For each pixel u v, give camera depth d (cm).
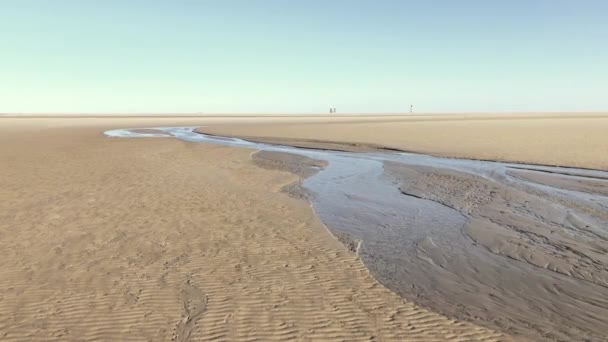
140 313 584
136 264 769
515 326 574
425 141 3431
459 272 777
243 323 560
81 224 1025
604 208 1211
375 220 1148
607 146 2678
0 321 555
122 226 1012
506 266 805
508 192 1445
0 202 1248
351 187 1617
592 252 869
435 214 1203
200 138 4328
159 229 992
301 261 803
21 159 2297
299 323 564
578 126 5300
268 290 667
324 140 3794
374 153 2798
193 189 1482
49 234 941
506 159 2245
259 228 1016
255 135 4631
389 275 761
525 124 6200
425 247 921
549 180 1641
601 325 578
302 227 1033
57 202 1255
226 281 699
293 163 2280
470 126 5753
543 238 964
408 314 601
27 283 678
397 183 1694
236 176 1792
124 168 1977
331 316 586
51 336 522
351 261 812
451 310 620
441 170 1962
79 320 562
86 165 2077
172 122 9750
